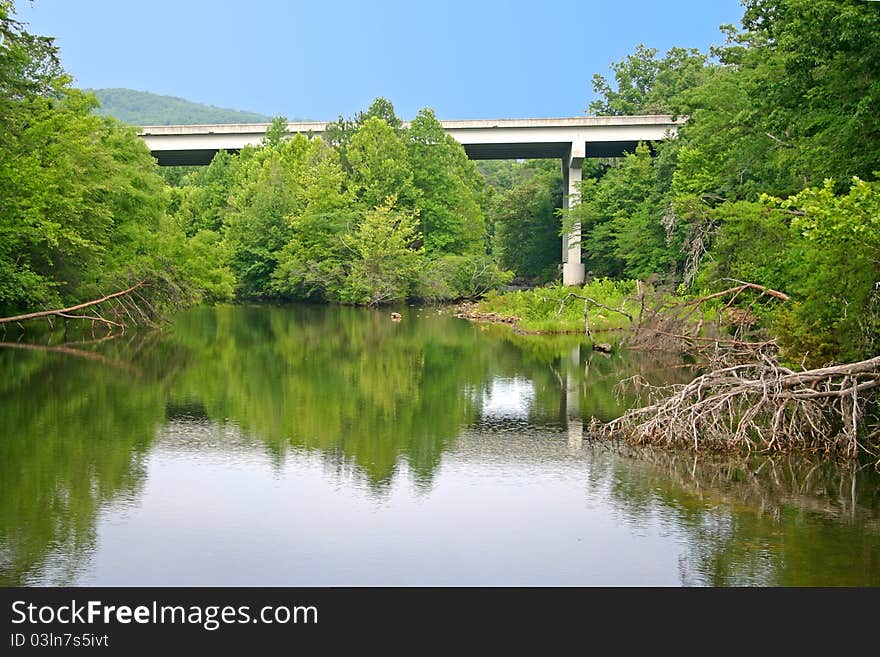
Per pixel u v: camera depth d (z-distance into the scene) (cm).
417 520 1346
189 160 10056
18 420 2041
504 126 8394
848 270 1855
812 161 2489
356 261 6919
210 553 1200
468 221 8262
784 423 1841
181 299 4606
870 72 2227
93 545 1220
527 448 1827
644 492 1507
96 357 3198
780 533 1293
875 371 1748
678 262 5300
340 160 8075
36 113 3909
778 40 2712
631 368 3014
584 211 7450
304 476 1588
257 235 7388
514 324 4875
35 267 3928
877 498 1473
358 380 2744
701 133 4103
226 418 2106
